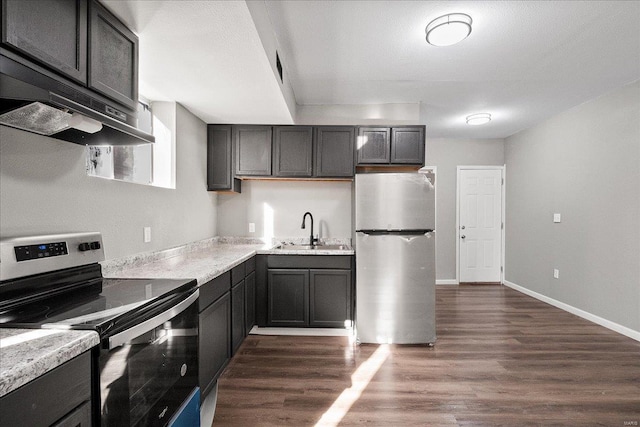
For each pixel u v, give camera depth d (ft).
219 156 11.19
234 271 8.19
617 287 10.87
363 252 9.99
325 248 12.01
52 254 4.42
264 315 10.50
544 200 14.61
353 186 11.87
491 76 9.89
